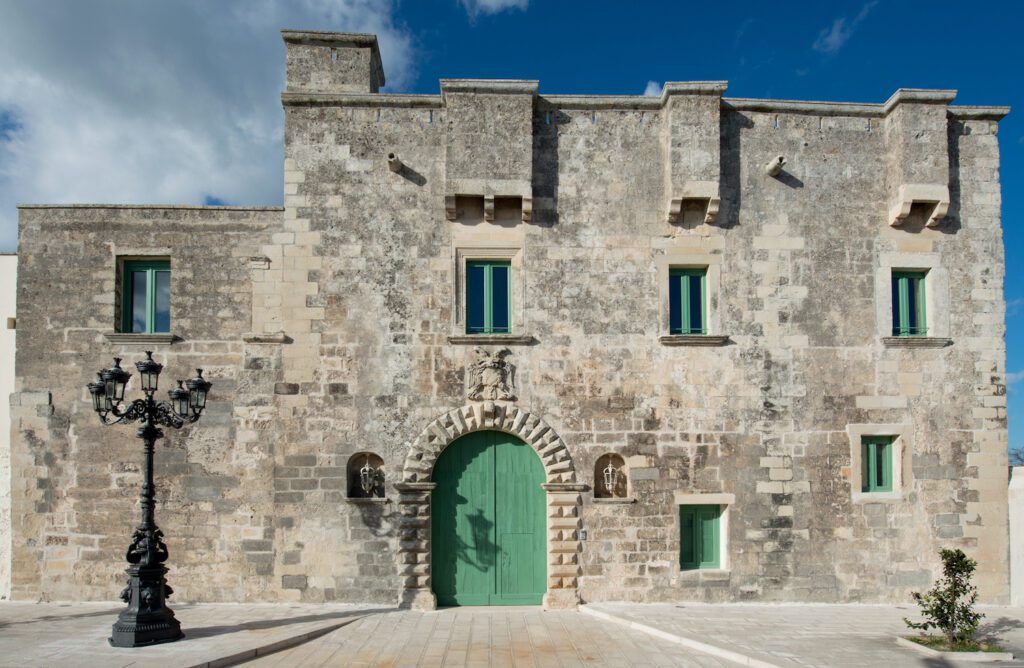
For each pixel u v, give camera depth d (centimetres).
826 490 1769
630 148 1828
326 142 1794
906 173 1792
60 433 1727
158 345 1750
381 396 1748
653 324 1791
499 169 1756
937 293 1827
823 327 1808
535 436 1742
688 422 1772
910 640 1404
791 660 1282
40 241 1762
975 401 1808
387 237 1783
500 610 1688
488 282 1809
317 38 1891
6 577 1748
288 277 1767
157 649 1295
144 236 1773
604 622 1584
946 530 1773
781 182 1834
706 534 1781
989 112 1855
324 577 1702
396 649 1368
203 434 1727
